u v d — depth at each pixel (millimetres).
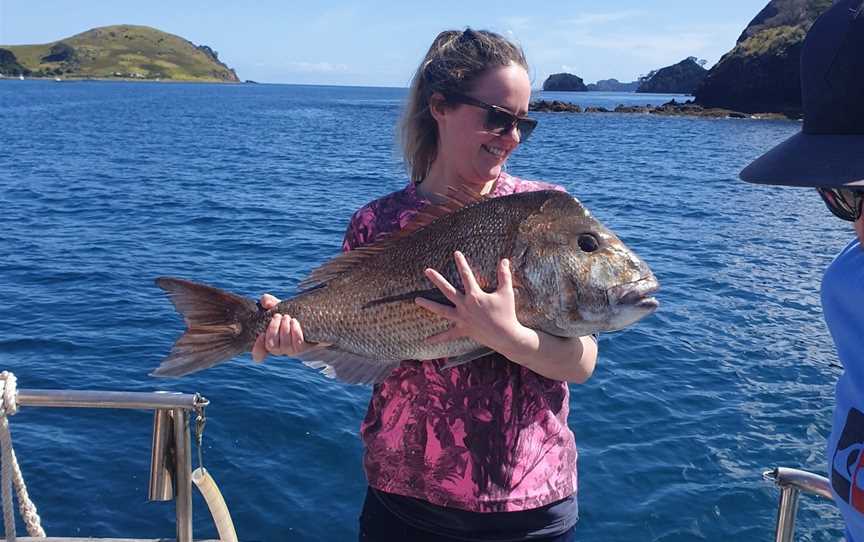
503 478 2432
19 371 7406
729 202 20672
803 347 8461
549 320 2424
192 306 2729
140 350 8023
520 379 2480
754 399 7000
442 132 2600
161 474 2934
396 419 2547
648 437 6191
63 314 9242
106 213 17109
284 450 5926
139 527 4988
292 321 2594
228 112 76500
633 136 51312
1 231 14625
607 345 8289
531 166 30578
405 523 2541
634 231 15922
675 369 7672
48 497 5242
